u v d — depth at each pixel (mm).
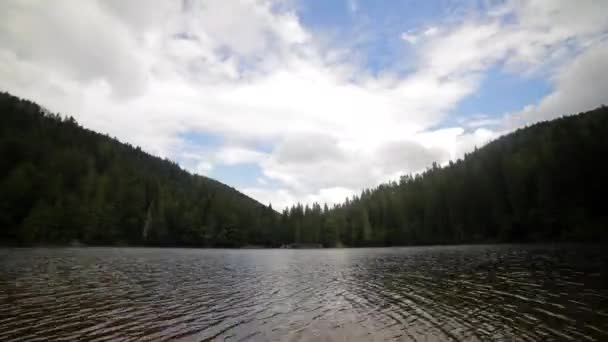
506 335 17000
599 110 154125
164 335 17656
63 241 107250
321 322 20422
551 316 19906
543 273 36656
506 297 25688
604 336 16312
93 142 192375
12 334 17266
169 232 143250
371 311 23094
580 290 26859
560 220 94500
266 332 18312
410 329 18562
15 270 40594
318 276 43281
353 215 185375
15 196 104375
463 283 33000
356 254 92938
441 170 186875
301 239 174125
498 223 113750
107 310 22672
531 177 109812
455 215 130625
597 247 68688
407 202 159250
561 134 126375
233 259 75500
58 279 34750
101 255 71500
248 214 178500
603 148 92625
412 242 142750
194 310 23406
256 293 30484
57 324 19188
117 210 132125
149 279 37719
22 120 167375
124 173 160625
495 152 143125
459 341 16406
